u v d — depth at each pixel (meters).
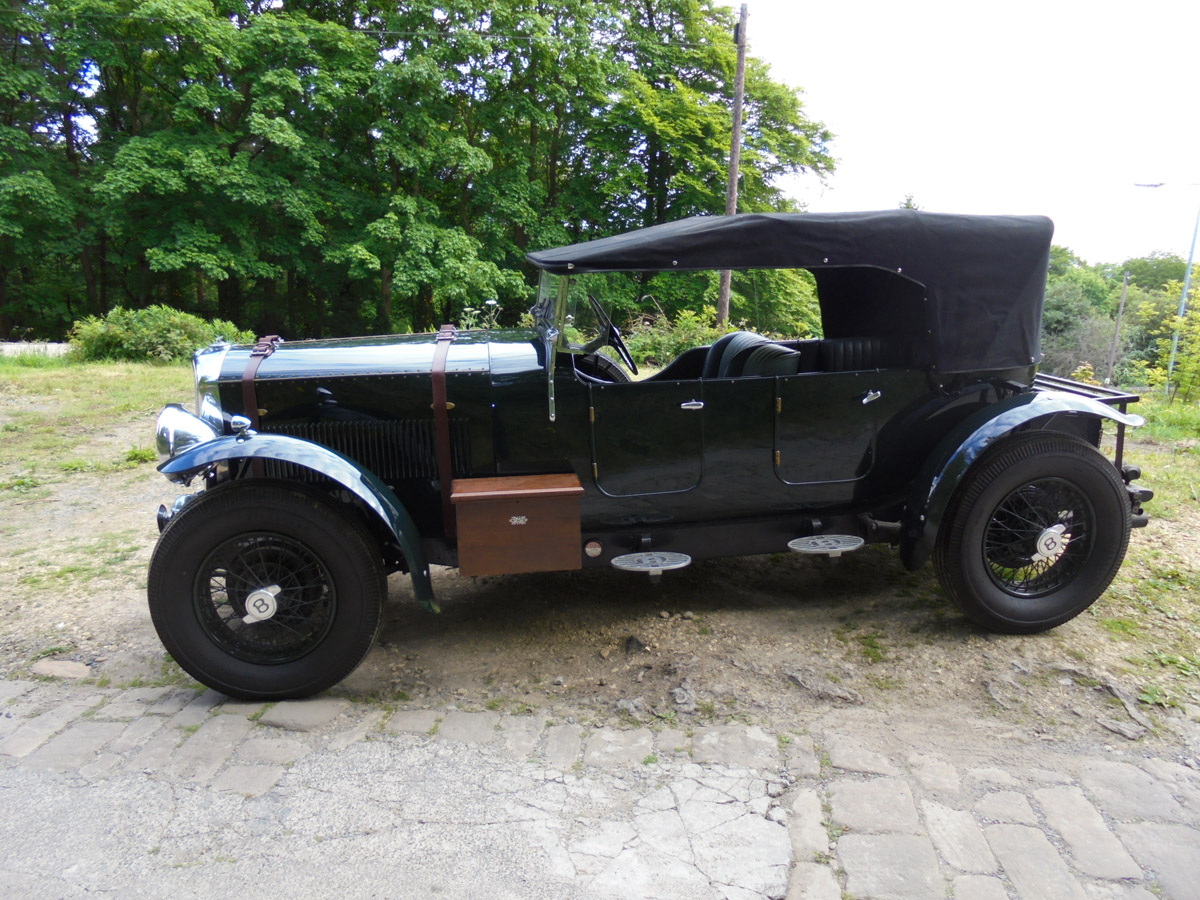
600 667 3.16
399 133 19.22
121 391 9.34
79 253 20.34
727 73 21.92
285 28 18.23
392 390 3.16
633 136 22.52
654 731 2.70
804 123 23.19
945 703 2.83
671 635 3.38
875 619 3.49
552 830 2.20
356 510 3.13
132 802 2.33
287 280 25.16
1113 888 1.95
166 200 19.02
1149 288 70.44
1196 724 2.66
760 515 3.47
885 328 3.62
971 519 3.14
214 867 2.06
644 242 2.90
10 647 3.37
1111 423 7.25
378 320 26.14
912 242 3.12
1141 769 2.43
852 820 2.21
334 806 2.31
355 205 20.16
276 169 19.09
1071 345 40.78
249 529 2.80
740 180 21.97
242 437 2.85
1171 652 3.12
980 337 3.29
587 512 3.29
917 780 2.39
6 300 22.05
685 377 4.37
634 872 2.03
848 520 3.51
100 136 20.75
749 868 2.04
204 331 12.96
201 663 2.84
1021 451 3.14
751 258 2.98
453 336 3.50
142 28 18.19
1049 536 3.18
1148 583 3.75
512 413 3.17
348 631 2.87
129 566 4.27
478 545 2.98
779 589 3.86
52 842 2.16
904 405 3.38
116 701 2.94
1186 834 2.13
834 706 2.82
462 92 21.48
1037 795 2.30
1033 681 2.94
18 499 5.49
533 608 3.71
